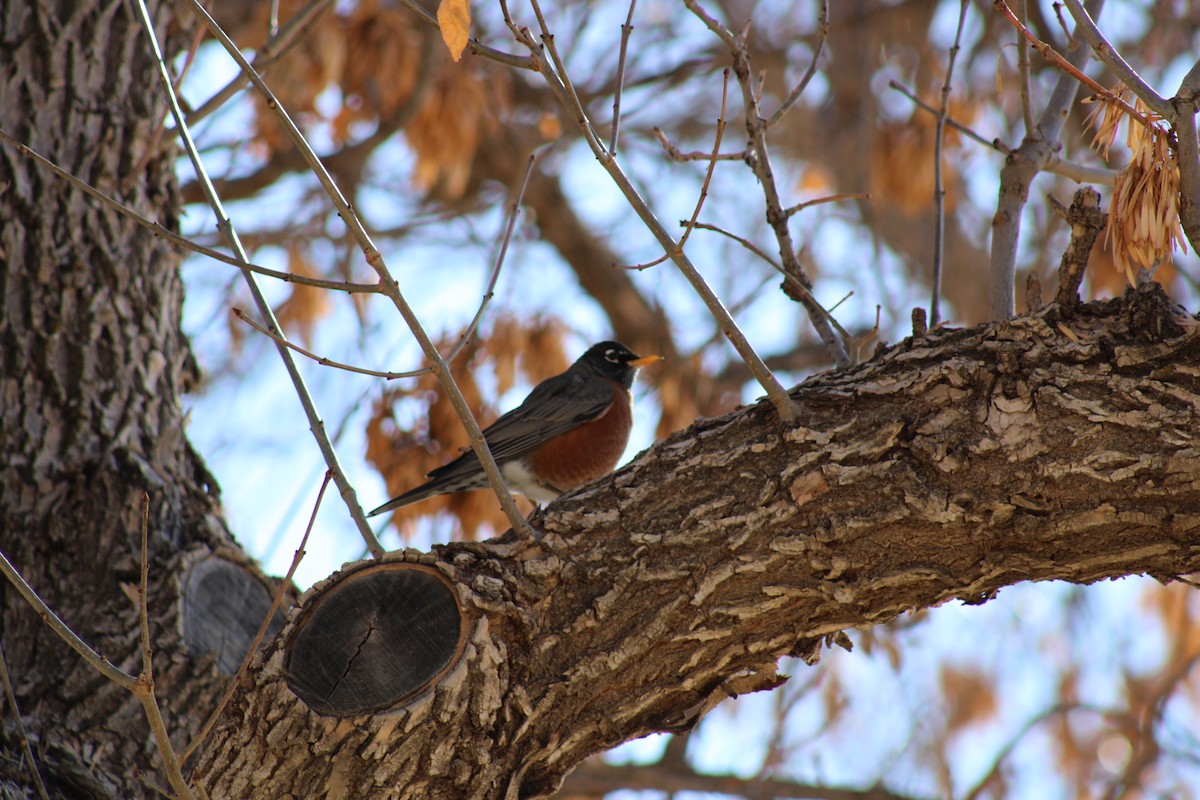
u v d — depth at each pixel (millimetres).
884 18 22125
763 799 16094
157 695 8273
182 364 10180
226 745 6449
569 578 6633
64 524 8781
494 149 20766
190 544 9062
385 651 6398
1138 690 17984
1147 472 5895
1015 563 6289
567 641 6527
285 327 17172
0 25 9891
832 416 6625
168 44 10906
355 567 6672
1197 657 16688
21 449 8938
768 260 8320
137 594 8594
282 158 18391
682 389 18062
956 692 17688
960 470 6211
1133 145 6395
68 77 9930
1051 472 6043
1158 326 6066
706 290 6523
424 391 13836
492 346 14961
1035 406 6156
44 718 8000
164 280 10086
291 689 6316
